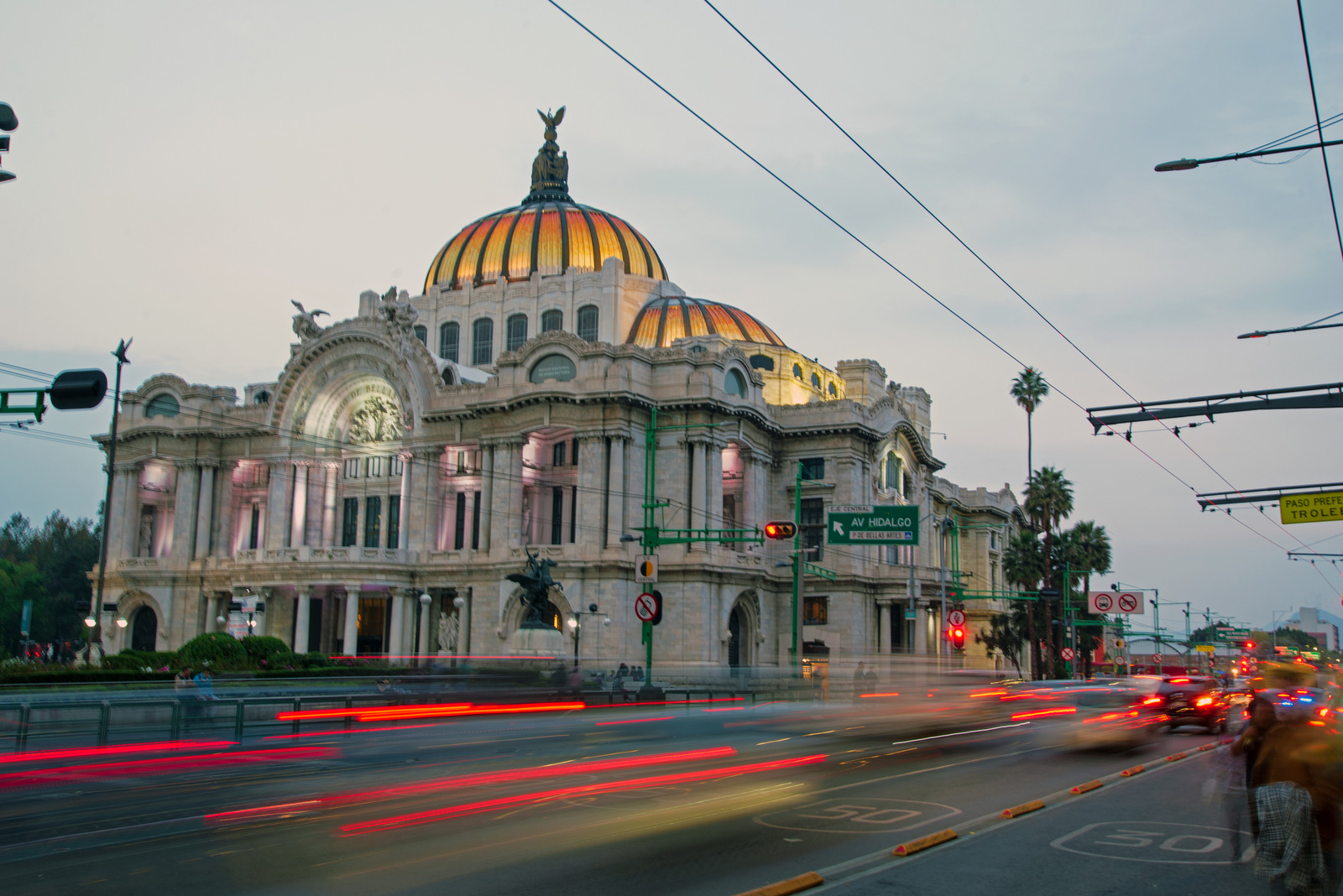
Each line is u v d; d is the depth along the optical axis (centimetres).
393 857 1720
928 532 10744
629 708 5119
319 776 2728
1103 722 5084
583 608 7825
